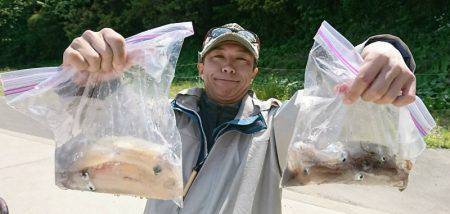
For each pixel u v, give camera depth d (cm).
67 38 1886
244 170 150
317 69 136
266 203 154
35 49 1980
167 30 131
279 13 1317
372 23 1142
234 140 156
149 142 130
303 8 1267
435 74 820
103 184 130
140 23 1616
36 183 402
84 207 357
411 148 135
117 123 131
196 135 160
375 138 135
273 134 155
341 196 380
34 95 126
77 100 130
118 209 355
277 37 1373
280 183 143
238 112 159
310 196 379
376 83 112
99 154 129
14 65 1973
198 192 152
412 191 390
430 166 446
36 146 520
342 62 126
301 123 138
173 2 1452
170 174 131
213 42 159
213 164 154
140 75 130
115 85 130
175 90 936
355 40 1123
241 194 148
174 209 154
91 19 1700
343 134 136
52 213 346
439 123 606
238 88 161
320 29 133
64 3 1794
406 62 129
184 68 1285
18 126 645
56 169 131
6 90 126
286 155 152
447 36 966
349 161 134
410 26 1082
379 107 133
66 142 131
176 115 164
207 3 1459
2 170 436
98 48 120
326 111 136
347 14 1200
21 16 1964
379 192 389
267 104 164
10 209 351
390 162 135
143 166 130
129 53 125
